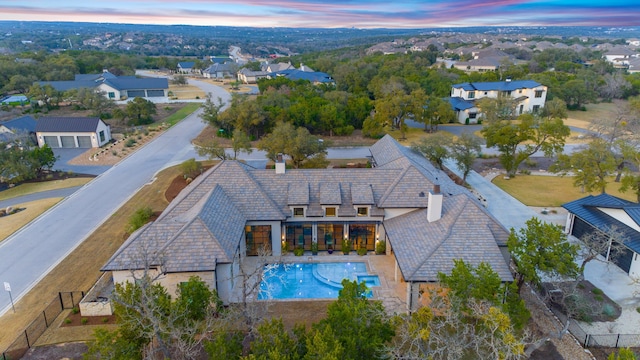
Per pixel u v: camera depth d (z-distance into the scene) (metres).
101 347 19.58
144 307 19.50
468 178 56.34
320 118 80.62
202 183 36.25
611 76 117.19
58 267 34.34
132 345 20.50
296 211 35.59
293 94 99.19
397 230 33.25
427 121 81.56
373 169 38.25
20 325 27.25
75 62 146.12
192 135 80.38
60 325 27.22
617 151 55.97
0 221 43.12
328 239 36.72
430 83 110.12
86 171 59.91
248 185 36.34
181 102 116.62
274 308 29.03
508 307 22.03
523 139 54.06
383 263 34.69
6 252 36.84
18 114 97.00
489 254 28.05
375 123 77.25
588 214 37.62
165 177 56.56
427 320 21.16
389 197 35.47
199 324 22.52
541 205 47.03
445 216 31.62
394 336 22.48
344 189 36.69
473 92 97.38
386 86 96.31
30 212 45.22
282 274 33.38
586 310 27.78
